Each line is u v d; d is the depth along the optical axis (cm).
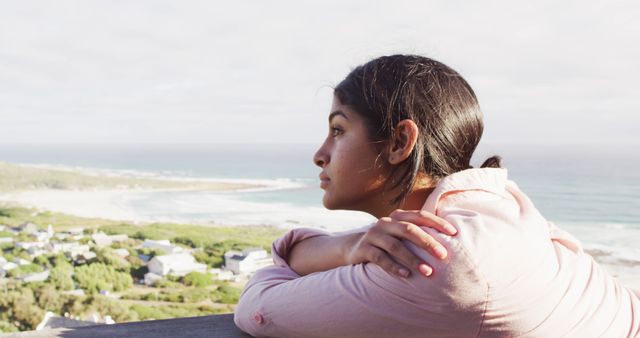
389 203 100
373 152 98
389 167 98
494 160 106
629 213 4328
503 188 99
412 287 81
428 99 96
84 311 2095
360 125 98
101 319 2086
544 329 83
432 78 98
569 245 98
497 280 79
